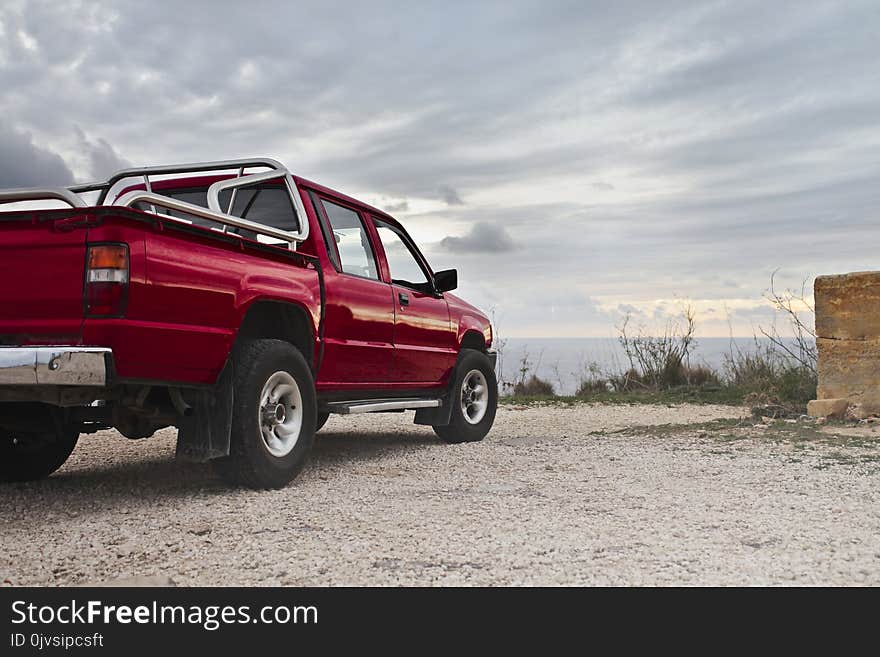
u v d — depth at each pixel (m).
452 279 7.34
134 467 6.11
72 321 3.88
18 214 3.95
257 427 4.78
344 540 3.70
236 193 5.88
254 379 4.76
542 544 3.60
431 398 7.20
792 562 3.30
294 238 5.25
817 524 3.94
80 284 3.88
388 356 6.34
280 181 5.68
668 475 5.40
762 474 5.36
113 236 3.87
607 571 3.21
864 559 3.33
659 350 14.28
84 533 3.89
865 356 8.42
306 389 5.21
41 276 3.94
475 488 5.00
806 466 5.63
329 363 5.66
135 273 3.93
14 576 3.25
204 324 4.39
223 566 3.33
